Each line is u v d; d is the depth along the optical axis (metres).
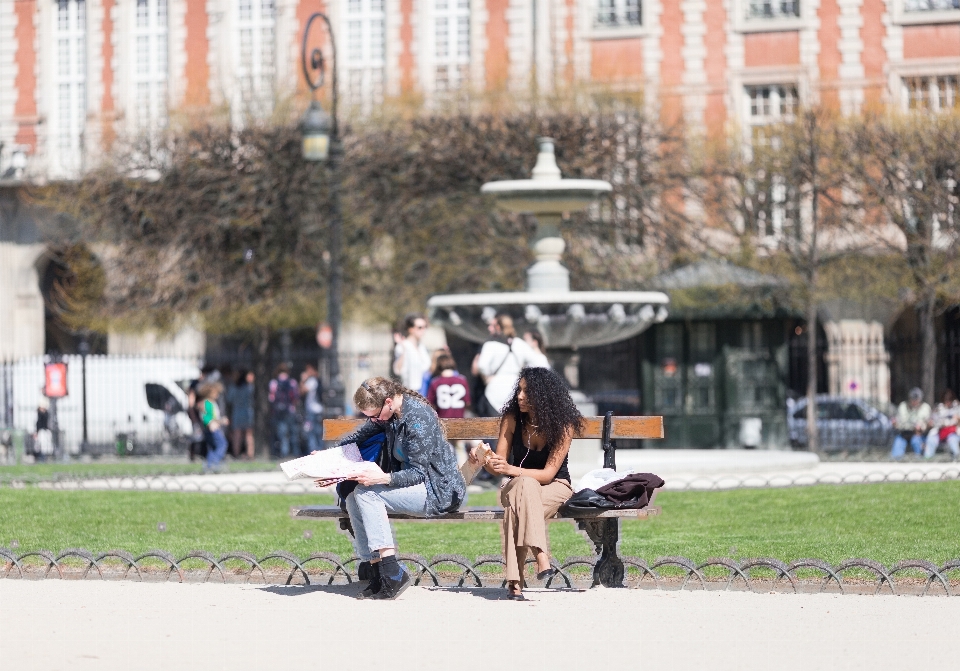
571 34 47.84
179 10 51.47
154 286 38.62
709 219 40.44
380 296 39.56
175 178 38.94
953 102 41.97
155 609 10.50
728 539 14.21
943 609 10.32
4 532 15.38
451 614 10.23
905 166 38.44
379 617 10.13
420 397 11.32
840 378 41.72
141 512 17.08
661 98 42.34
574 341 22.83
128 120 47.09
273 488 21.00
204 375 31.80
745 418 34.41
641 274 38.91
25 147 52.94
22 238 51.12
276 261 38.88
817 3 46.41
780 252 38.00
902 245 39.94
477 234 39.31
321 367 39.44
